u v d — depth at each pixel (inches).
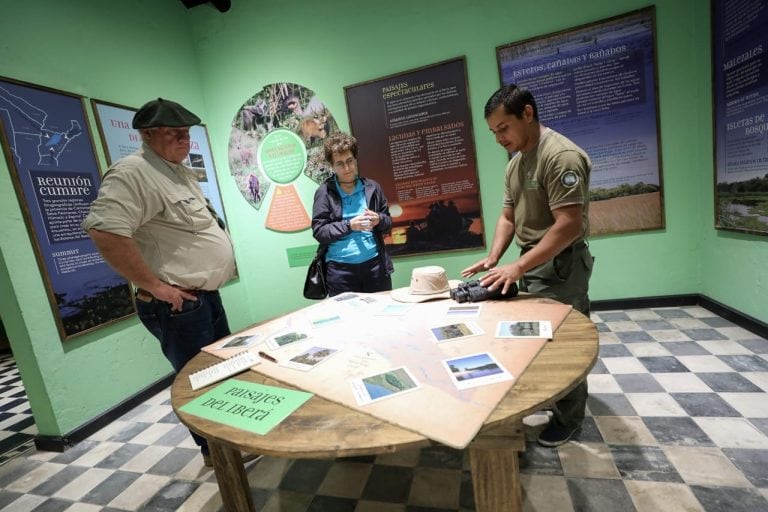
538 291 61.6
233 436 31.8
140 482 70.2
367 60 118.9
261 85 128.3
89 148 94.3
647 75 103.0
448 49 113.0
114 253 53.8
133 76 108.3
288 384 39.1
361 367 40.6
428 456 66.7
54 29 89.2
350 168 81.9
